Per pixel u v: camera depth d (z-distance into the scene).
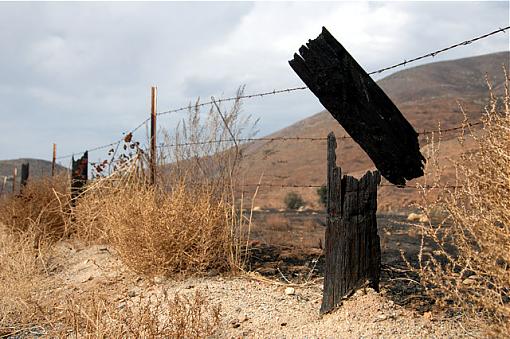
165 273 5.27
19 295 5.08
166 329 3.66
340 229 3.86
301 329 3.67
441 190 3.18
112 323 3.76
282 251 6.73
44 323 4.41
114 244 5.93
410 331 3.37
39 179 9.03
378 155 3.92
